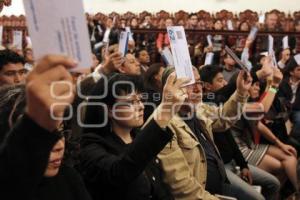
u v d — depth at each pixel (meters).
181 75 1.43
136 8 10.30
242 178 2.76
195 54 5.07
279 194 3.20
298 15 8.84
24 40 3.99
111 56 2.35
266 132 3.19
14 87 1.10
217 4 9.97
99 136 1.59
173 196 1.88
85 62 0.64
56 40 0.63
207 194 1.93
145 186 1.56
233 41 5.27
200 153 2.11
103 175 1.42
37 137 0.64
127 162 1.34
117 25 7.47
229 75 4.65
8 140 0.66
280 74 3.10
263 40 5.28
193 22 8.17
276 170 3.12
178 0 10.12
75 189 1.19
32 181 0.66
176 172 1.86
